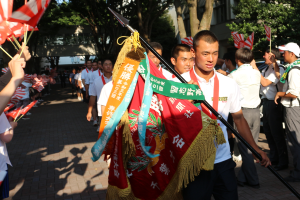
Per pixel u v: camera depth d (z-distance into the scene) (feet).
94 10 58.65
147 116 7.01
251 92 12.53
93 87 18.40
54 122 32.65
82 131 26.68
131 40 7.15
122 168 7.30
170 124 7.00
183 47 11.02
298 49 12.96
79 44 124.67
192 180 6.74
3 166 8.07
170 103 7.01
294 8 41.86
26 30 6.44
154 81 7.09
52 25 102.47
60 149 20.47
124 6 54.29
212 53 7.11
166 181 7.46
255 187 12.45
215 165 7.34
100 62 30.07
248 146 7.19
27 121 34.09
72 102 54.54
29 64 67.51
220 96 7.55
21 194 12.89
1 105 6.23
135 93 7.47
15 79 6.46
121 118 7.13
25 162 17.71
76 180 14.34
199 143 6.69
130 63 7.20
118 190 7.36
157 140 7.43
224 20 66.64
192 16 26.73
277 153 15.19
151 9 40.27
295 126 12.59
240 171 12.92
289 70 12.66
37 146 21.72
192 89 6.89
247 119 12.59
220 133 6.69
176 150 6.91
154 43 12.67
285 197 11.51
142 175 7.55
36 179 14.69
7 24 6.22
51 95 73.46
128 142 7.16
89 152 19.31
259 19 46.42
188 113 6.87
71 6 69.62
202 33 7.15
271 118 14.40
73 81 66.13
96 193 12.74
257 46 44.11
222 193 7.48
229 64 14.42
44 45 121.90
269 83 14.15
